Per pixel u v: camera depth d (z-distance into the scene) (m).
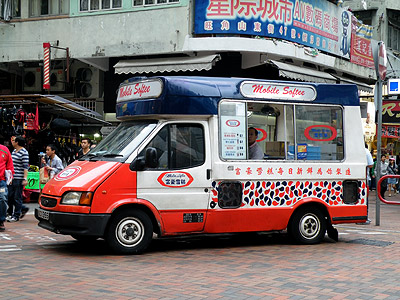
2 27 20.03
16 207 11.19
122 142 7.93
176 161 7.85
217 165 8.02
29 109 15.27
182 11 17.53
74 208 7.31
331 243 8.94
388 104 18.19
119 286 5.71
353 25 22.22
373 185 23.89
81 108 16.03
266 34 17.53
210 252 7.93
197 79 8.09
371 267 6.87
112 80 19.69
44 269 6.56
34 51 19.66
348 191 8.99
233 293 5.46
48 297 5.24
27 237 9.11
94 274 6.30
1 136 15.75
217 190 8.04
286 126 8.59
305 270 6.63
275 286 5.78
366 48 23.36
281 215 8.45
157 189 7.67
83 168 7.76
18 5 19.84
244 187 8.20
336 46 20.91
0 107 14.80
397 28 28.50
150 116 7.96
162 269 6.62
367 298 5.35
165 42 17.77
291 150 8.61
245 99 8.30
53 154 11.81
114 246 7.49
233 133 8.19
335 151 8.94
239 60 18.34
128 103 8.34
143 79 8.16
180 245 8.60
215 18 17.22
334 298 5.34
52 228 7.58
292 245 8.68
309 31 19.17
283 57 18.23
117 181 7.43
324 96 8.89
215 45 17.22
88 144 11.66
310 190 8.68
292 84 8.67
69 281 5.93
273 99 8.50
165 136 7.85
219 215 8.02
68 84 20.48
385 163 22.92
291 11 18.25
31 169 14.68
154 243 8.78
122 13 18.39
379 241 9.17
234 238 9.44
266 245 8.67
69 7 19.19
